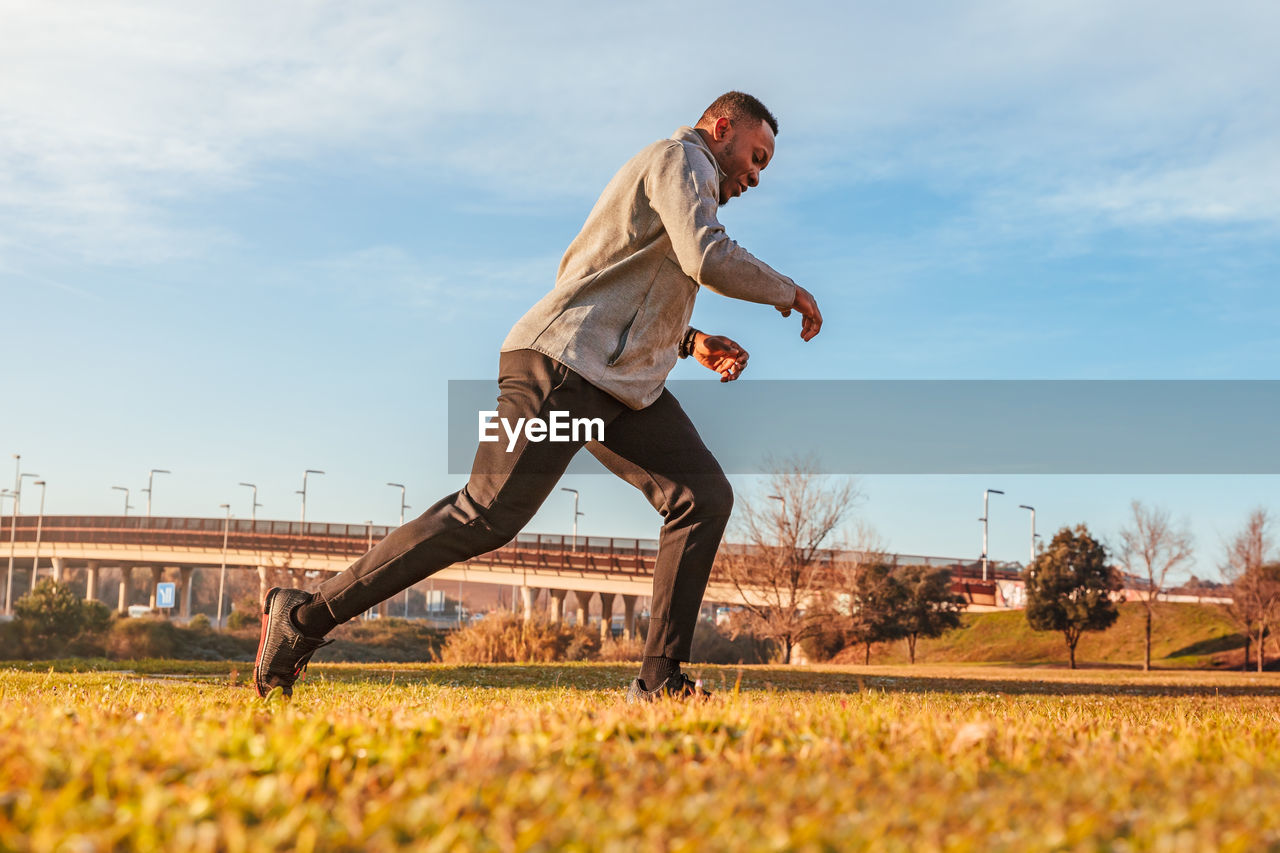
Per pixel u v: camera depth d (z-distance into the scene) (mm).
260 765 1565
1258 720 3463
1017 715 3691
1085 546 44188
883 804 1367
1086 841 1181
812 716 2428
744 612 41156
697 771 1629
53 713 2328
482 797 1362
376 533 66438
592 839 1152
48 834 1050
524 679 10938
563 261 3324
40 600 40188
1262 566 43062
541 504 3104
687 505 3342
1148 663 45125
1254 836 1171
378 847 1119
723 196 3537
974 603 57250
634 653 33281
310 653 3221
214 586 115438
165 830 1156
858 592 41312
